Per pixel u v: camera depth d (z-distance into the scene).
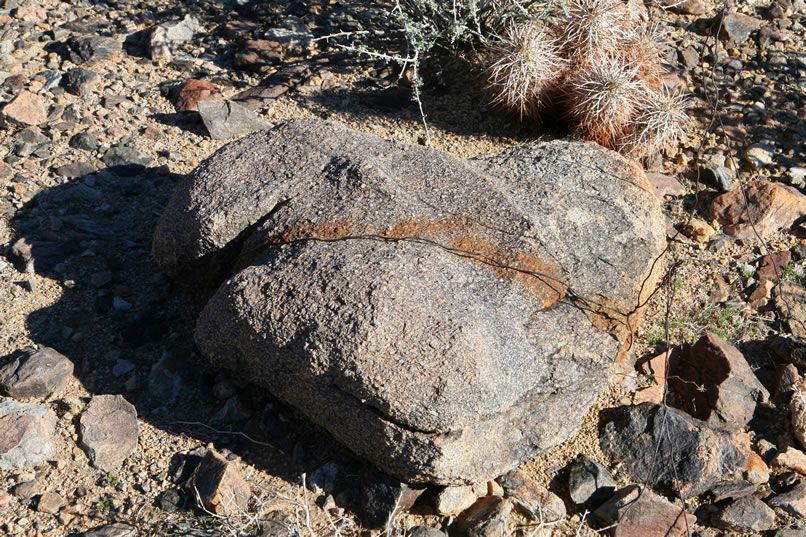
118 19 1.86
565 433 1.21
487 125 1.64
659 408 1.24
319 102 1.68
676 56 1.74
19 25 1.82
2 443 1.21
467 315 1.16
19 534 1.17
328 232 1.24
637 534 1.18
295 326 1.17
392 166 1.31
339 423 1.18
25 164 1.55
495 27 1.74
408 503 1.18
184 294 1.38
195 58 1.77
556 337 1.20
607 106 1.54
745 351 1.35
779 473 1.24
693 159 1.59
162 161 1.58
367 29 1.81
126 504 1.19
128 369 1.31
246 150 1.35
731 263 1.45
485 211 1.25
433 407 1.12
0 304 1.36
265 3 1.87
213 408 1.27
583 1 1.63
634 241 1.31
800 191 1.54
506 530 1.17
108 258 1.43
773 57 1.75
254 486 1.20
